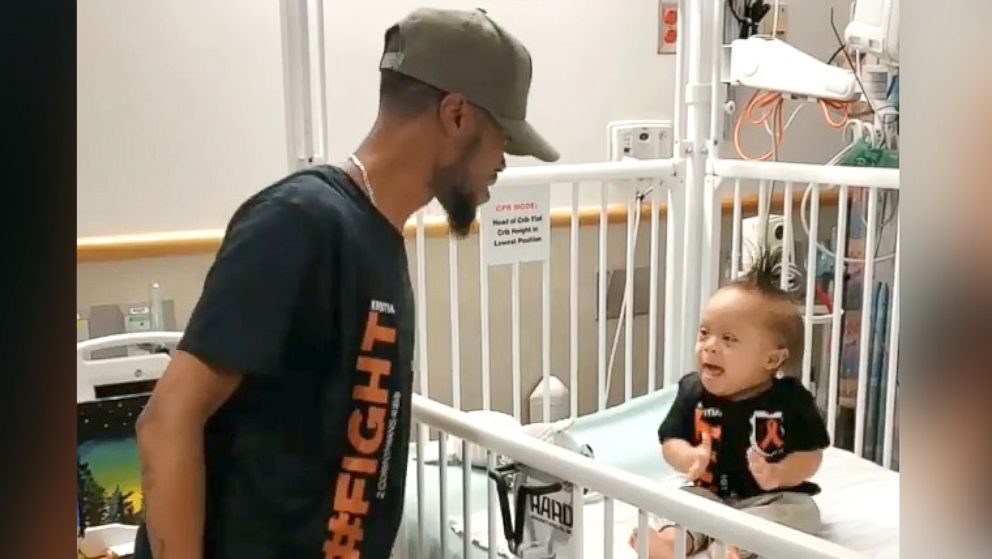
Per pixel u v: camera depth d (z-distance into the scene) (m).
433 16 1.06
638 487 0.90
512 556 1.21
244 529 0.99
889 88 1.91
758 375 1.48
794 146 2.45
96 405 1.45
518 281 1.95
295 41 1.50
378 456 1.03
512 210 1.83
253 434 0.98
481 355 2.11
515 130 1.09
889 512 1.52
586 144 2.22
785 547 0.77
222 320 0.91
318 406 1.00
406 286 1.08
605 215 1.98
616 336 2.24
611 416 1.94
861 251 2.12
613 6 2.19
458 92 1.04
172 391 0.91
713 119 2.01
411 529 1.46
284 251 0.94
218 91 1.86
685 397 1.56
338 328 0.99
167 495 0.90
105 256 1.79
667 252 2.15
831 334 1.96
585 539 1.40
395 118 1.06
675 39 2.26
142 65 1.80
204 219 1.89
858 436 1.82
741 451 1.49
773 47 1.87
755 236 2.09
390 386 1.03
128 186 1.82
